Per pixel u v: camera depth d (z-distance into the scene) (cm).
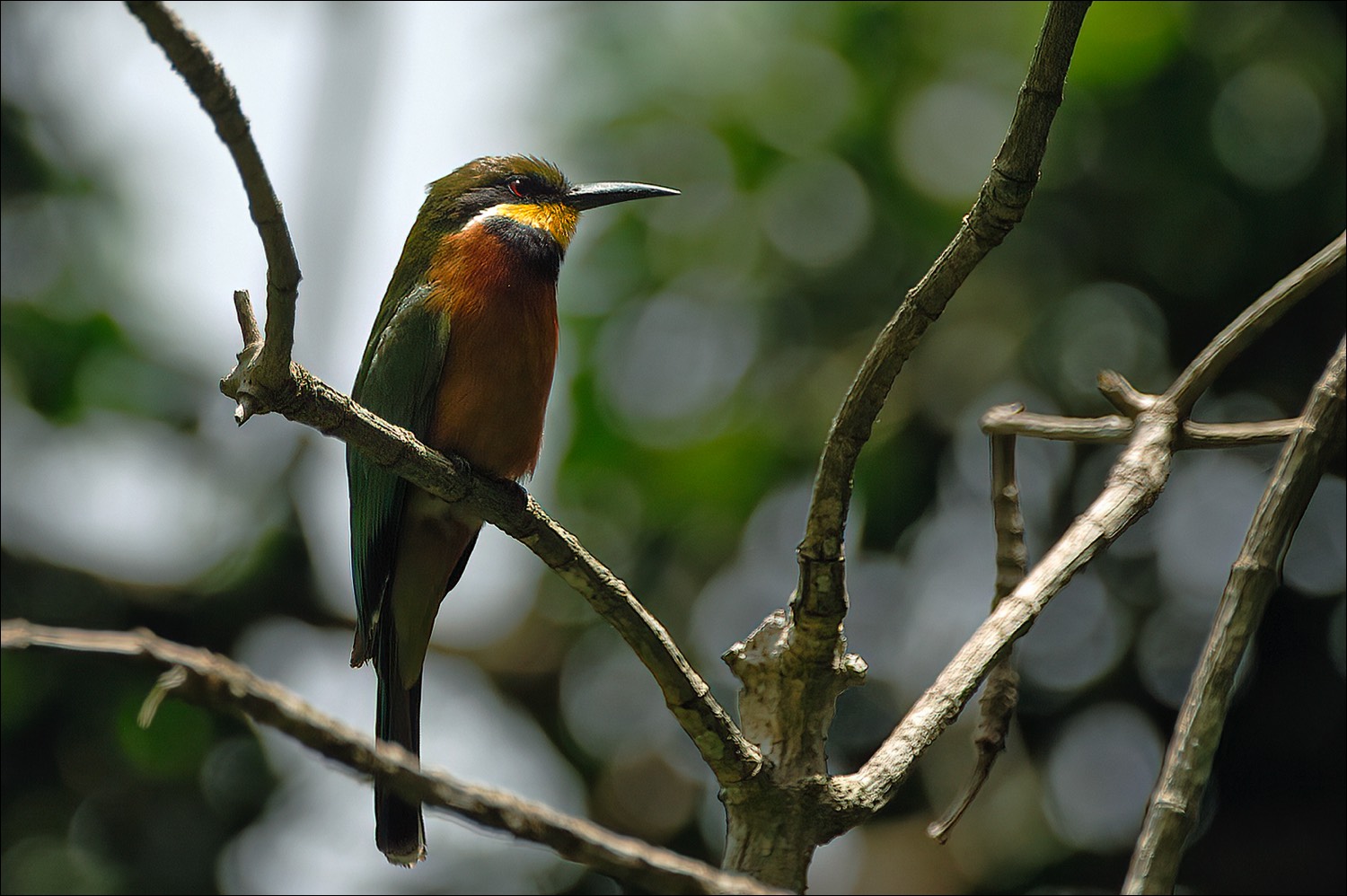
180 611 1475
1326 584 1310
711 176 1319
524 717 1475
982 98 1300
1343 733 1305
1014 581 661
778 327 1300
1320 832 1303
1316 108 1273
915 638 1298
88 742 1330
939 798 1359
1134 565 1330
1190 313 1300
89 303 1399
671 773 1413
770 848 550
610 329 1309
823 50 1332
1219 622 499
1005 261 1316
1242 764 1320
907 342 527
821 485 548
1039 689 1343
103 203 1419
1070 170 1291
